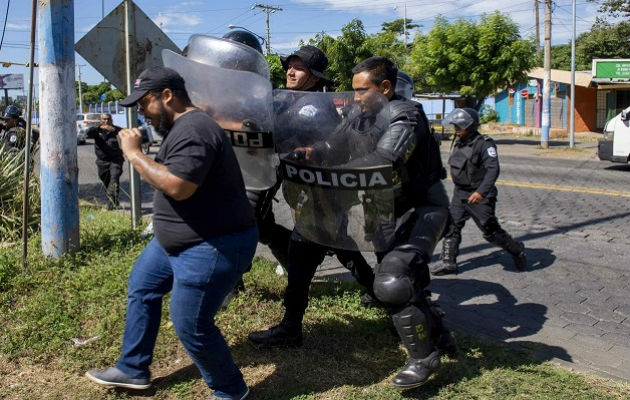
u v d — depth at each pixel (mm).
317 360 3670
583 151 21078
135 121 5977
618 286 5602
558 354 4062
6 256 5145
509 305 5109
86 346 3723
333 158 3195
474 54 22812
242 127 3322
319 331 4074
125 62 5914
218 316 4172
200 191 2801
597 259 6516
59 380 3373
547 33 21969
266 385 3365
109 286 4598
